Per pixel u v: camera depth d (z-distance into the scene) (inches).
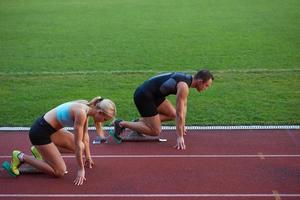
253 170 289.3
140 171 289.3
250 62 527.8
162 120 334.6
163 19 761.6
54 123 273.9
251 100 412.2
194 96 423.5
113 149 319.3
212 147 321.1
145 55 564.1
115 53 575.2
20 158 281.0
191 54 565.3
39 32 684.7
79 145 267.0
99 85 457.1
